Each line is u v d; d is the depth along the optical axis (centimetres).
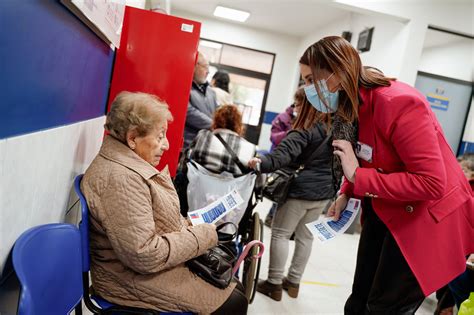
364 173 119
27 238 82
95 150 177
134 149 129
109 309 118
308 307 237
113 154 121
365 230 147
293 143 206
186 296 124
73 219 150
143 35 204
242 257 151
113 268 119
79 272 107
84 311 171
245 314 138
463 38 425
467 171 241
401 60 398
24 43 71
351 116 125
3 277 78
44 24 81
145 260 110
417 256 118
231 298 134
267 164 195
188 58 206
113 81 204
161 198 125
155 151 131
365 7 384
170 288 123
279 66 763
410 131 110
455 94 462
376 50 457
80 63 121
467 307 151
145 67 205
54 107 100
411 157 110
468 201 123
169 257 117
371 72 125
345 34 534
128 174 115
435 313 220
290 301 241
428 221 118
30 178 85
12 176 74
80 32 114
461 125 473
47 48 86
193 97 287
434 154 108
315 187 221
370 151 126
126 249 109
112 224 110
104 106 198
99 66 160
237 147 196
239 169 193
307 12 585
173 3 673
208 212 164
